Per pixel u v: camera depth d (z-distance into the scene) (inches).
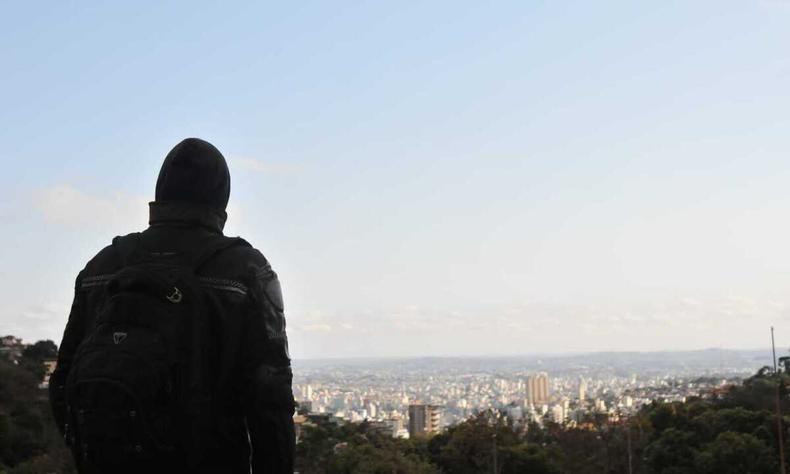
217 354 140.5
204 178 151.5
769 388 3095.5
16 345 3090.6
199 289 138.9
